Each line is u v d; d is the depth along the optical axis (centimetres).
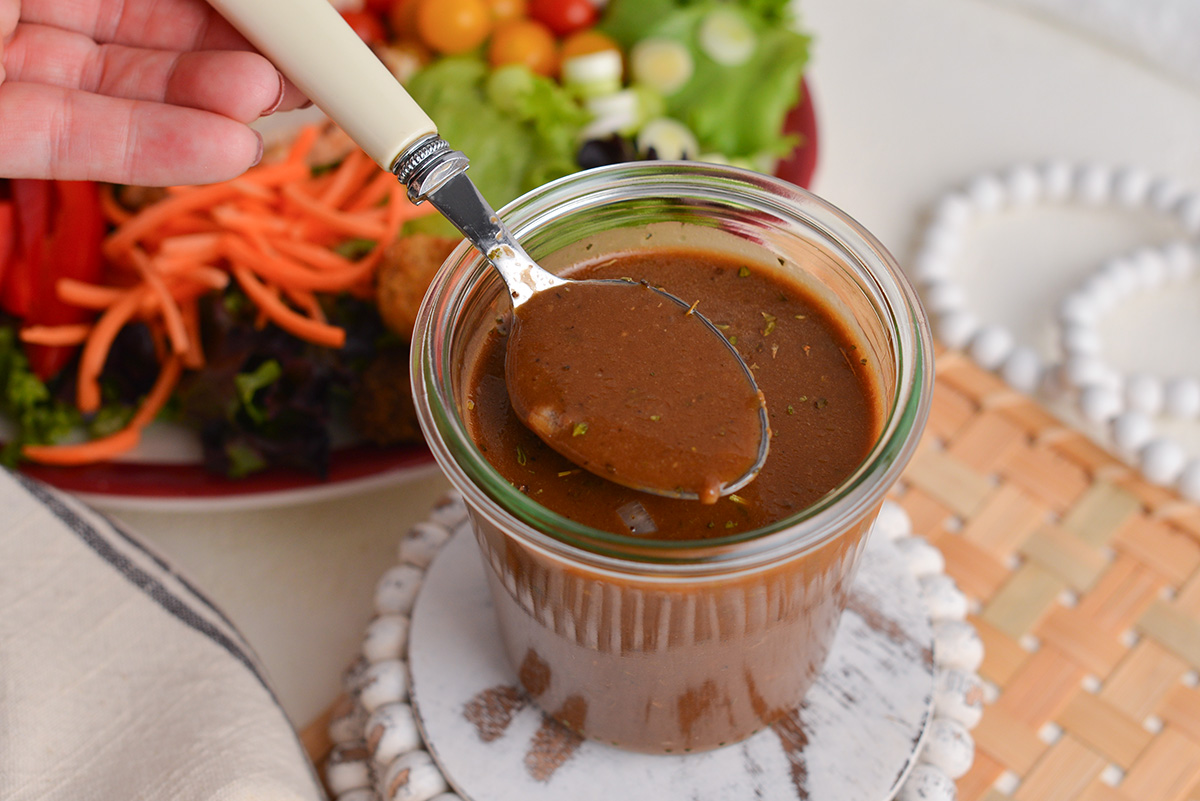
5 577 31
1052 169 48
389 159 27
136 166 32
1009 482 35
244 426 39
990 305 46
